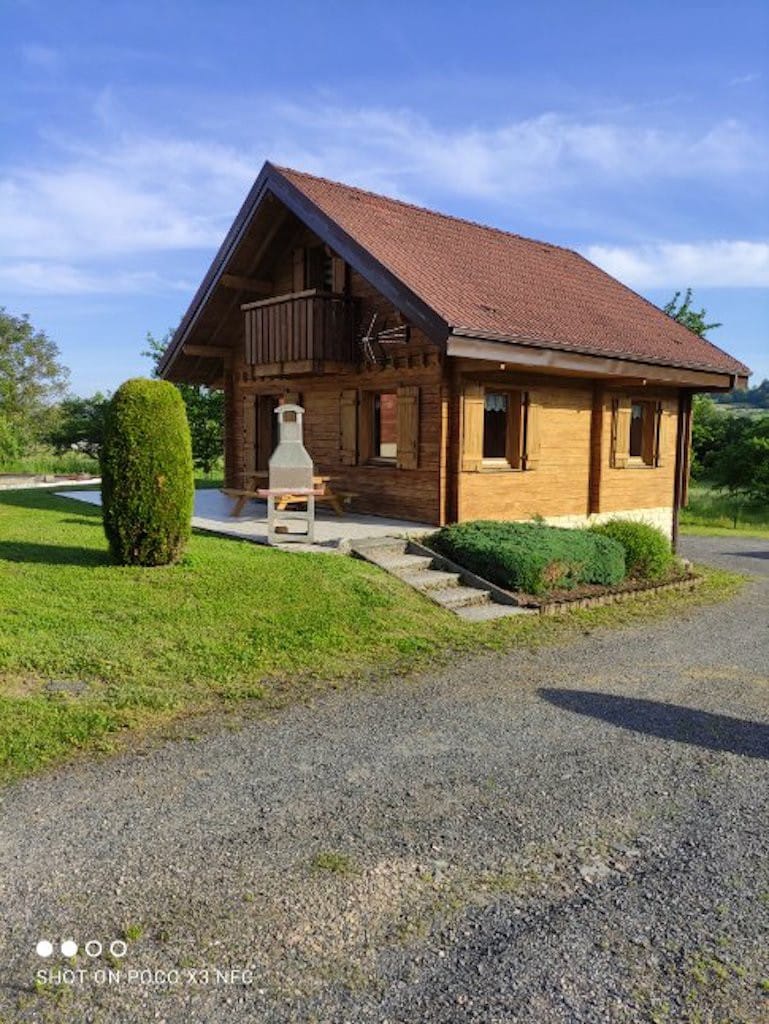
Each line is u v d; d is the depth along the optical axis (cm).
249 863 334
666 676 649
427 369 1084
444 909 308
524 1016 252
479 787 419
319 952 279
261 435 1463
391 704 546
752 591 1098
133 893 310
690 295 2572
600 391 1272
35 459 3444
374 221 1215
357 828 369
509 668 649
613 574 979
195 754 444
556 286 1348
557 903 315
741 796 420
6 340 3978
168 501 825
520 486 1173
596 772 445
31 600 688
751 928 303
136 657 582
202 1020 247
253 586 775
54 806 377
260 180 1215
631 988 267
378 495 1187
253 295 1385
